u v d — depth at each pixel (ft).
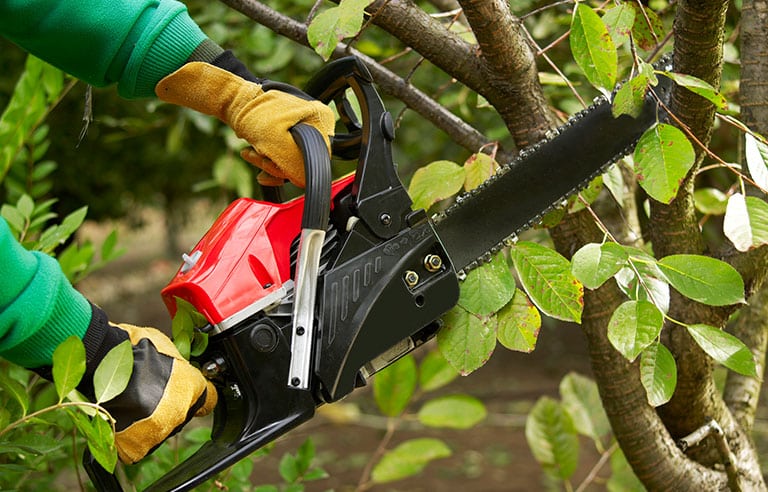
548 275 3.96
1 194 13.07
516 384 22.22
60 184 16.35
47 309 3.21
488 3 4.02
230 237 3.78
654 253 4.72
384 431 20.07
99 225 20.02
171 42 3.82
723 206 5.52
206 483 5.28
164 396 3.42
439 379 5.89
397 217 3.87
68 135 14.78
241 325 3.65
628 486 6.12
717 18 3.68
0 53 13.62
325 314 3.67
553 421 6.00
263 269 3.75
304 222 3.55
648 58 4.76
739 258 4.58
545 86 7.16
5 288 3.11
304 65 9.11
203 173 17.16
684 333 4.66
